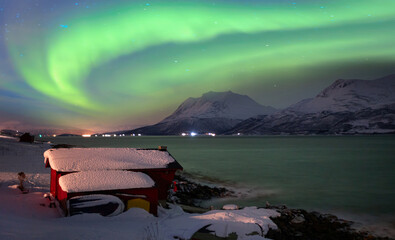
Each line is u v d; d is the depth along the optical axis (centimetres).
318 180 3366
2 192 1312
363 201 2306
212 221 922
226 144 14775
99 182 1116
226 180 3328
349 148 10712
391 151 8944
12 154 3838
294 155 7356
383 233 1523
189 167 4609
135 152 1522
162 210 1242
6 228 723
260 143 16200
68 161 1289
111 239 723
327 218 1784
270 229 995
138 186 1132
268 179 3425
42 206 1173
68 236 715
